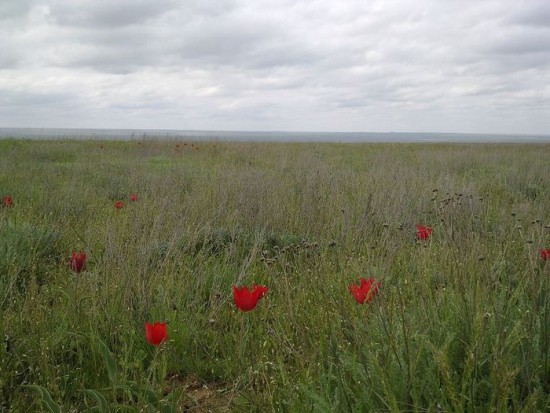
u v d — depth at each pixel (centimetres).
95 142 2588
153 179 1009
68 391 291
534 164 1411
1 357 297
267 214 637
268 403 258
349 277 406
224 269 466
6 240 515
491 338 262
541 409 231
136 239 480
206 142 2733
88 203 815
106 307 366
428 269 379
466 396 232
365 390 233
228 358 320
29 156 1708
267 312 371
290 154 1825
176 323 355
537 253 338
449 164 1481
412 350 256
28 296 381
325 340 306
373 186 820
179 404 279
